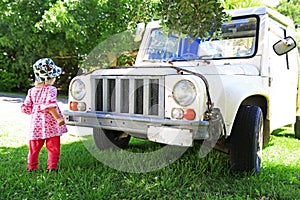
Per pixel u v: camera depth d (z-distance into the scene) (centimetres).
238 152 340
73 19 1151
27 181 312
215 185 319
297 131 557
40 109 342
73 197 281
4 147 458
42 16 1183
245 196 289
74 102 377
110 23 1228
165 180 323
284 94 477
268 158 418
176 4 293
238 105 330
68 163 373
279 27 475
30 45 1334
